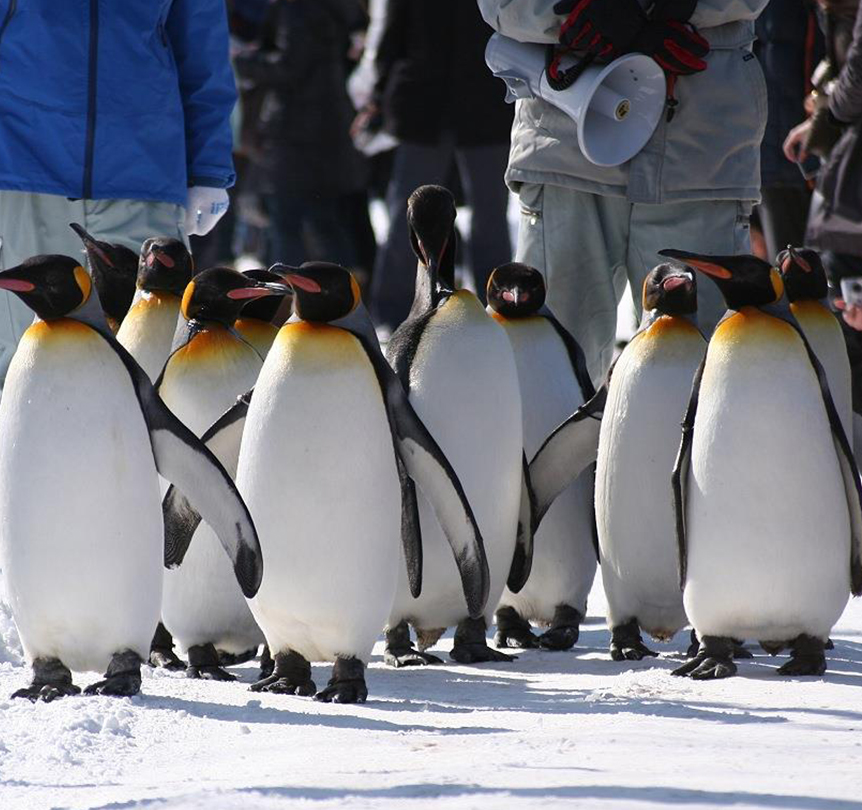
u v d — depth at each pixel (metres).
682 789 10.86
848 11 26.38
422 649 19.09
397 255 40.31
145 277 19.27
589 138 20.70
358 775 11.71
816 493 16.14
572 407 19.42
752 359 16.11
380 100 39.81
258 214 47.44
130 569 15.12
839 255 26.64
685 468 16.56
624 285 22.94
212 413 17.20
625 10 20.19
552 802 10.53
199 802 10.92
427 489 16.19
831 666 17.20
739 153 21.05
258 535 15.47
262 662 17.23
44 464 14.84
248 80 43.59
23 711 14.48
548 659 18.44
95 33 22.59
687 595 16.72
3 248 23.33
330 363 15.29
